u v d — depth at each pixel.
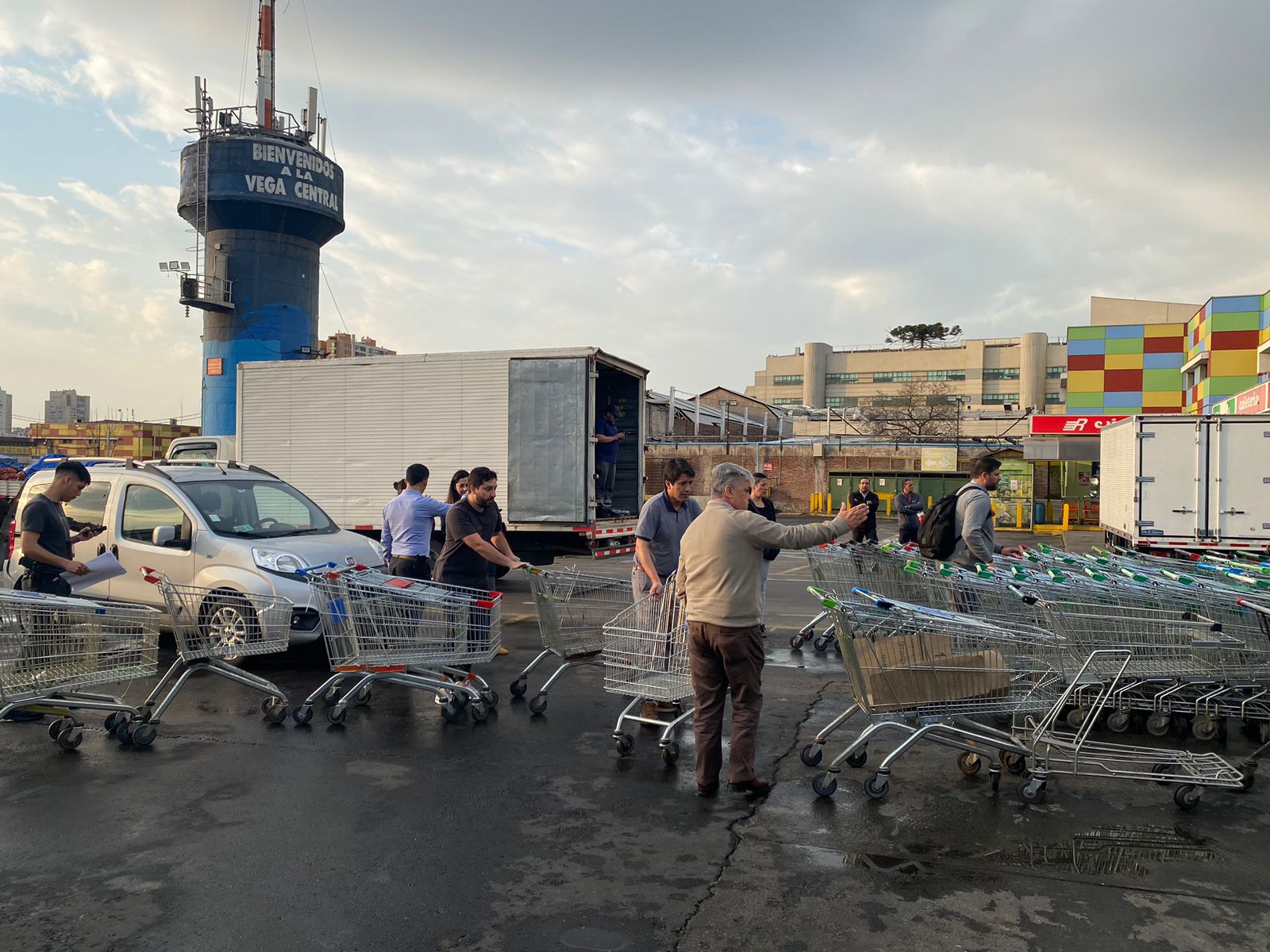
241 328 40.97
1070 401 46.78
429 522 9.00
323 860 4.05
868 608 4.90
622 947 3.31
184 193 40.53
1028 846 4.23
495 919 3.51
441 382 13.62
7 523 9.82
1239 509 13.81
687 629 5.61
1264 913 3.58
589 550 13.15
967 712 4.95
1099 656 5.83
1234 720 6.72
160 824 4.46
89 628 5.68
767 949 3.30
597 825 4.48
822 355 93.19
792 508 39.47
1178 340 45.16
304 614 8.03
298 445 14.38
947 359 88.88
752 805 4.76
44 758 5.56
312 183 41.50
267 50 42.94
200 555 8.34
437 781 5.15
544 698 6.65
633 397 14.77
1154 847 4.23
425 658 6.29
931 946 3.32
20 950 3.27
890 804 4.79
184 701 7.00
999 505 30.48
